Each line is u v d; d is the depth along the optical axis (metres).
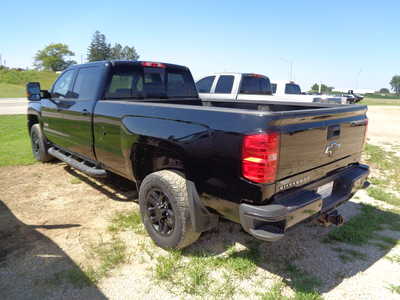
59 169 5.86
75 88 4.64
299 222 2.67
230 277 2.77
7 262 2.90
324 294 2.58
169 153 3.12
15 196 4.52
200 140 2.65
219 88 9.37
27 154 6.97
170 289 2.60
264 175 2.28
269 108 4.32
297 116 2.42
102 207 4.17
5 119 13.56
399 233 3.65
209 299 2.49
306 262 3.03
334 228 3.71
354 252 3.21
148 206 3.30
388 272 2.89
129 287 2.61
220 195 2.57
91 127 4.11
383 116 22.20
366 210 4.23
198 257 3.05
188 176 2.80
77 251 3.10
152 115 3.15
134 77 4.38
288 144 2.39
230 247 3.26
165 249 3.15
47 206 4.19
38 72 76.62
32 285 2.60
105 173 4.07
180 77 5.03
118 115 3.58
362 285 2.71
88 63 4.50
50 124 5.36
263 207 2.32
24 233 3.44
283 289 2.64
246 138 2.33
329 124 2.79
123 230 3.56
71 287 2.59
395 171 6.19
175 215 2.93
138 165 3.51
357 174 3.25
